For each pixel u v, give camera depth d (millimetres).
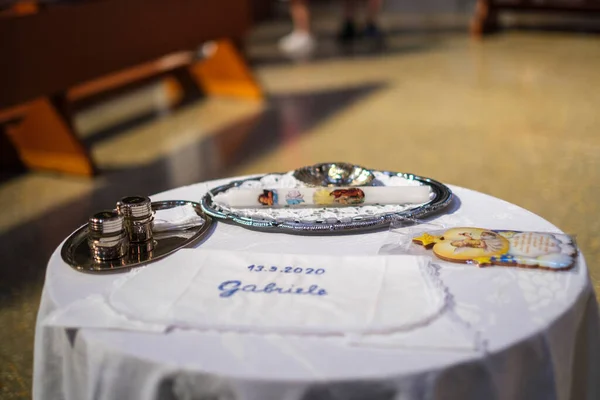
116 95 3977
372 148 3588
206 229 1224
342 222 1201
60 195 3105
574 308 964
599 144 3514
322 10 9109
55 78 3082
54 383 1049
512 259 1062
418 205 1279
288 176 1452
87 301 998
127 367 887
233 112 4438
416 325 904
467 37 6746
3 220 2846
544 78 4965
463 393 856
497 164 3285
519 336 890
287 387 820
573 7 6625
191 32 4027
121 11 3416
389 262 1067
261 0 8266
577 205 2773
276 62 5922
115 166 3469
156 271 1076
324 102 4574
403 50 6207
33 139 3332
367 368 833
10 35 2830
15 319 2109
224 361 856
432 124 3975
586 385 1069
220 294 1000
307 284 1019
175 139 3902
